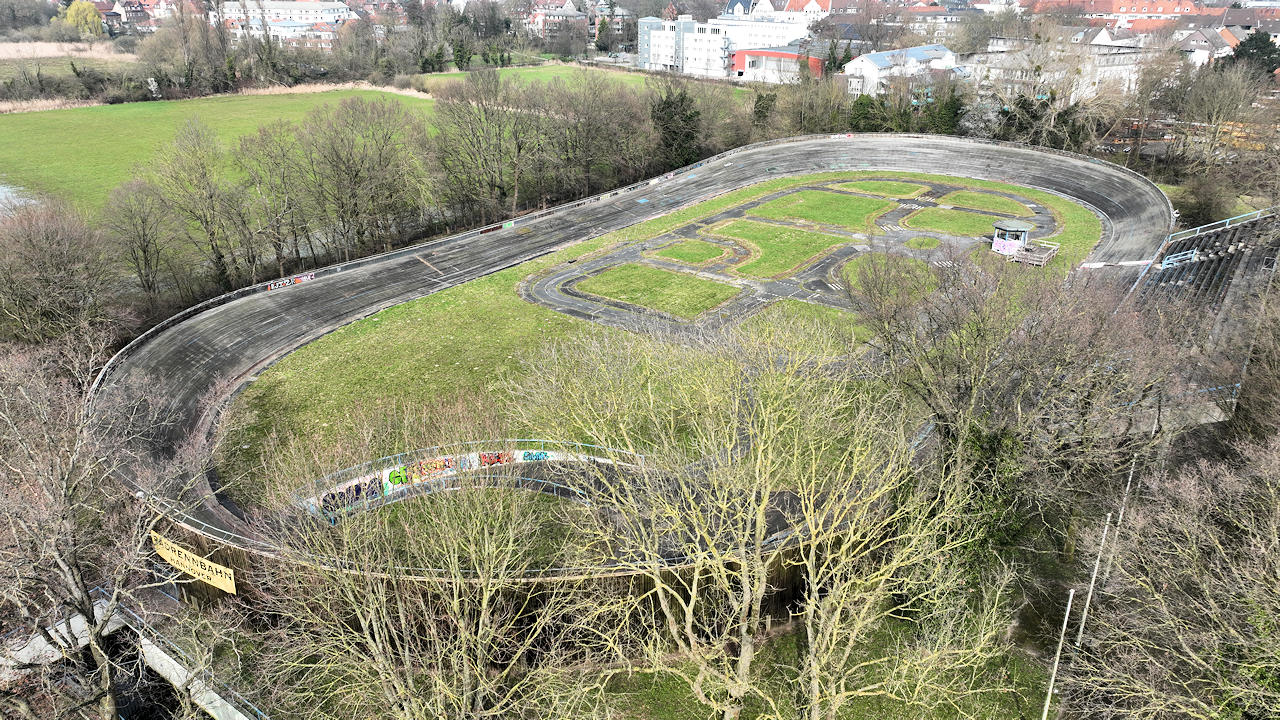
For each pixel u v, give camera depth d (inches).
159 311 3619.6
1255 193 4448.8
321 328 3334.2
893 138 5984.3
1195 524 1407.5
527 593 1684.3
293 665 1477.6
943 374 1921.8
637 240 4357.8
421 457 1969.7
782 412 1979.6
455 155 5029.5
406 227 4980.3
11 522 1583.4
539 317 3390.7
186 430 2578.7
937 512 1681.8
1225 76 5246.1
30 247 2915.8
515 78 6978.4
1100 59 6545.3
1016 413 1841.8
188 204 3750.0
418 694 1459.2
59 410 2165.4
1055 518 1985.7
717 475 1641.2
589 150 5433.1
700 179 5428.2
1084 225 4365.2
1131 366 1815.9
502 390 2755.9
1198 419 1980.8
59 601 1568.7
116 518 1991.9
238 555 1804.9
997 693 1553.9
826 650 1417.3
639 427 2279.8
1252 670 1192.2
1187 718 1299.2
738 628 1653.5
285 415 2657.5
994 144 5654.5
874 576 1485.0
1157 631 1381.6
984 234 4261.8
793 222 4557.1
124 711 1723.7
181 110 7066.9
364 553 1520.7
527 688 1615.4
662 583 1510.8
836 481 1708.9
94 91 7421.3
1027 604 1759.4
